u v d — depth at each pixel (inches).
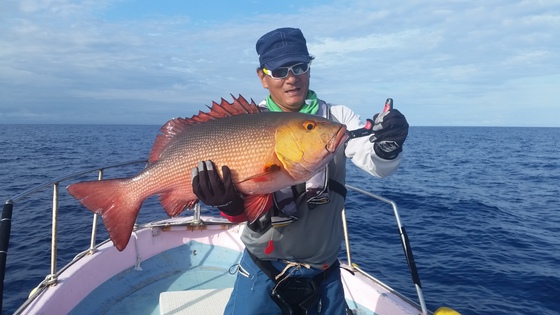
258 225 43.1
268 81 45.9
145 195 42.6
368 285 63.7
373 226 180.7
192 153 40.2
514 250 147.1
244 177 39.1
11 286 112.2
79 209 205.9
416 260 135.0
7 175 338.6
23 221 181.8
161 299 63.7
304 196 42.6
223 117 41.2
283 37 44.2
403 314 56.1
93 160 482.3
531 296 108.0
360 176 380.5
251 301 45.5
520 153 757.9
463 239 161.2
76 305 61.7
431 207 228.8
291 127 38.5
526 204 243.0
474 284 115.7
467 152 773.3
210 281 75.8
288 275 44.4
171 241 83.7
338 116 47.4
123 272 74.5
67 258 134.6
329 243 44.4
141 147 746.8
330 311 46.2
